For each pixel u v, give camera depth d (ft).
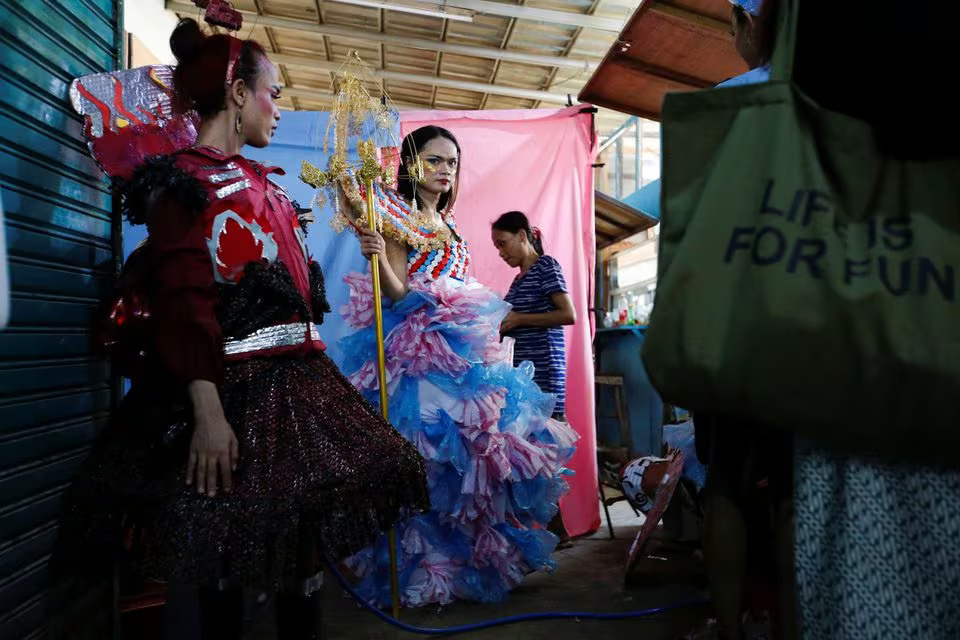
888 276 2.55
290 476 4.42
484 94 25.12
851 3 2.91
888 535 2.68
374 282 7.54
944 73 2.69
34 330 4.80
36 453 4.82
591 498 11.43
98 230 5.86
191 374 4.27
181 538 4.10
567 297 10.06
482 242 11.88
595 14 17.62
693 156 2.97
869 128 2.75
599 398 20.35
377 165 7.51
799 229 2.66
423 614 7.65
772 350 2.60
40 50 4.97
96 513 4.39
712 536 3.39
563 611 7.66
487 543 7.91
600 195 17.28
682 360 2.73
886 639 2.64
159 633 5.66
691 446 7.55
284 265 4.97
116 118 5.72
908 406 2.45
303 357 5.07
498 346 8.72
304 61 23.27
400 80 24.04
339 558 4.42
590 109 12.07
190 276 4.37
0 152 4.43
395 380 8.04
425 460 7.73
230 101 5.25
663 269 2.98
